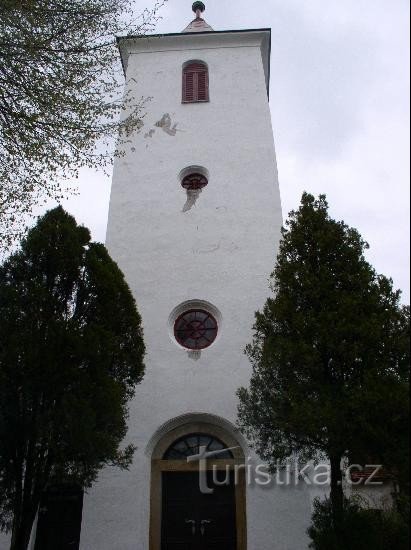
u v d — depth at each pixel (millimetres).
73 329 9375
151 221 14930
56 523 11508
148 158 16094
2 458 8648
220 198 15164
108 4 10320
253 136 16344
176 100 17422
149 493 11625
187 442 12320
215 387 12492
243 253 14203
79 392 8891
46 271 10164
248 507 11289
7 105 9508
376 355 8891
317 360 8859
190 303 13742
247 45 18844
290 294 9781
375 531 8195
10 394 8828
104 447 8820
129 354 10359
